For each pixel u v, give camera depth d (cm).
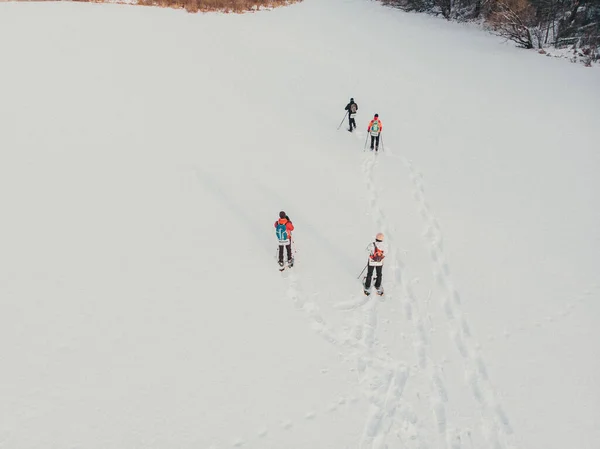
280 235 821
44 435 535
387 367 677
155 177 1097
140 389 604
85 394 589
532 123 1588
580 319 770
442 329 752
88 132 1247
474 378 663
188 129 1341
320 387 635
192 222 962
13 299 719
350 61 2142
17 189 980
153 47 1977
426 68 2122
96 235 885
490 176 1255
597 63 2144
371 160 1326
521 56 2323
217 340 694
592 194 1172
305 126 1484
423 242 975
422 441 573
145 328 700
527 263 913
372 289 835
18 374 604
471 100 1786
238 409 591
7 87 1436
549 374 667
